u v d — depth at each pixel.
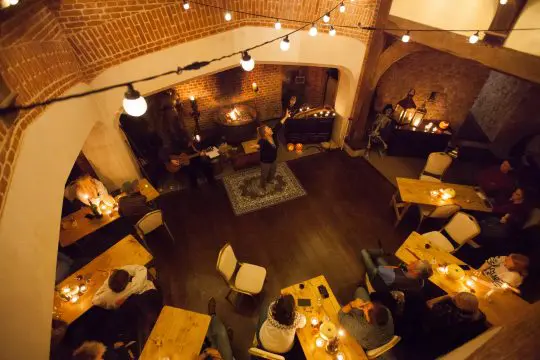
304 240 5.51
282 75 8.61
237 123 7.57
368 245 5.42
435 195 5.22
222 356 3.42
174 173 6.92
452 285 3.81
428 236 4.82
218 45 5.14
